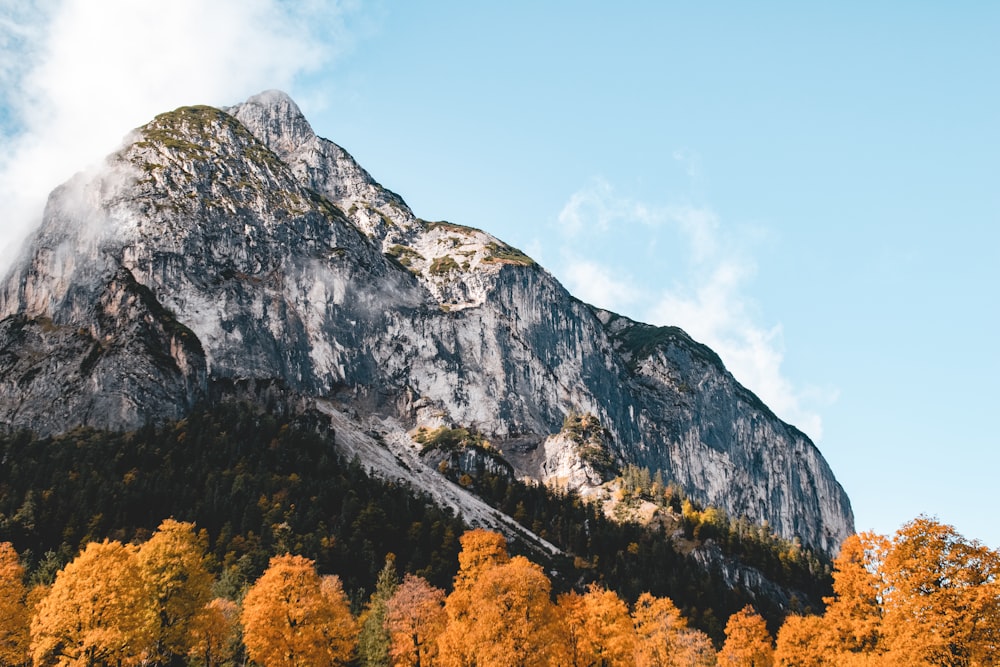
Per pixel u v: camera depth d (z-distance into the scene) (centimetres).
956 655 4903
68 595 6462
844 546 6322
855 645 5944
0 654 7125
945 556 5194
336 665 7319
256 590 7356
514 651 6819
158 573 6825
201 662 7819
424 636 7725
